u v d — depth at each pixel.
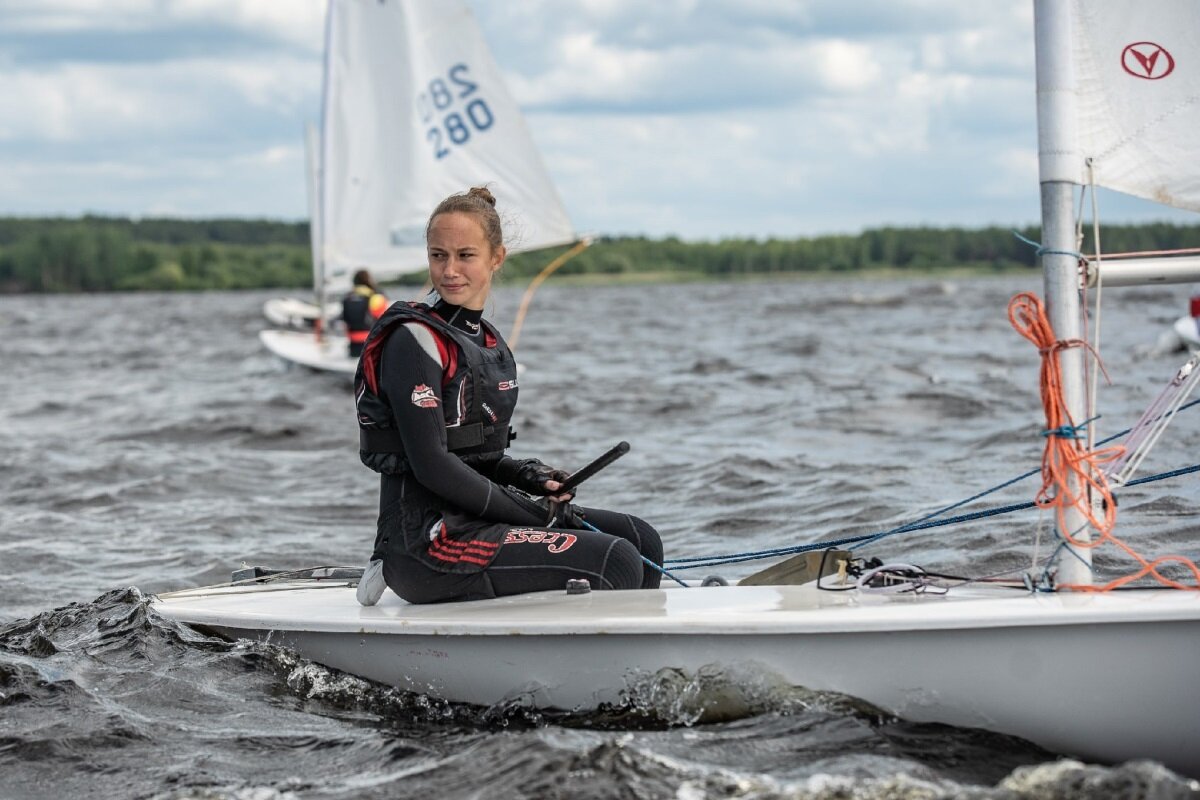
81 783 8.51
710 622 8.66
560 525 10.34
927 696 8.44
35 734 9.30
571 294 196.88
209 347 74.25
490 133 38.53
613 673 8.98
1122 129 8.72
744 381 43.16
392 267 40.62
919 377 41.38
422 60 38.91
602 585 9.81
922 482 20.97
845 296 149.00
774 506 19.70
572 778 7.86
